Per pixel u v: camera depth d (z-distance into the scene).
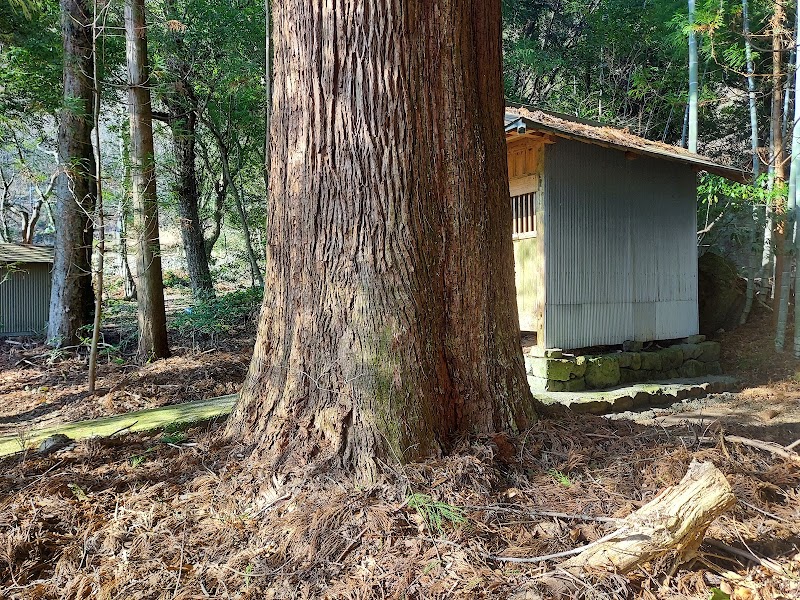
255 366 2.94
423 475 2.36
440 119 2.67
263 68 10.53
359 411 2.47
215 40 10.70
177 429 3.40
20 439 3.29
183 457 2.79
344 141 2.57
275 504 2.30
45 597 1.87
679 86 12.47
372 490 2.29
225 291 16.38
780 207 7.91
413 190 2.58
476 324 2.77
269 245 2.94
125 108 10.42
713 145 13.49
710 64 11.40
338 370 2.53
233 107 11.59
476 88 2.80
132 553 2.07
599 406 5.72
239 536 2.15
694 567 2.01
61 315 8.77
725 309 8.95
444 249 2.69
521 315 6.64
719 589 1.90
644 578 1.89
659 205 7.32
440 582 1.84
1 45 10.49
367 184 2.54
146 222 7.75
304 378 2.62
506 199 3.01
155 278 7.88
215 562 2.02
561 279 6.38
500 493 2.34
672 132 13.97
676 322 7.54
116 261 18.70
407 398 2.49
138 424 3.49
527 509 2.21
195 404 4.11
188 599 1.83
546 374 6.11
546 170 6.27
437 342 2.64
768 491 2.47
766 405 5.77
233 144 13.17
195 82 11.45
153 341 7.86
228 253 19.12
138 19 7.48
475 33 2.81
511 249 3.03
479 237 2.78
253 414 2.86
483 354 2.78
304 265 2.67
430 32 2.63
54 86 10.47
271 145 2.94
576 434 2.94
